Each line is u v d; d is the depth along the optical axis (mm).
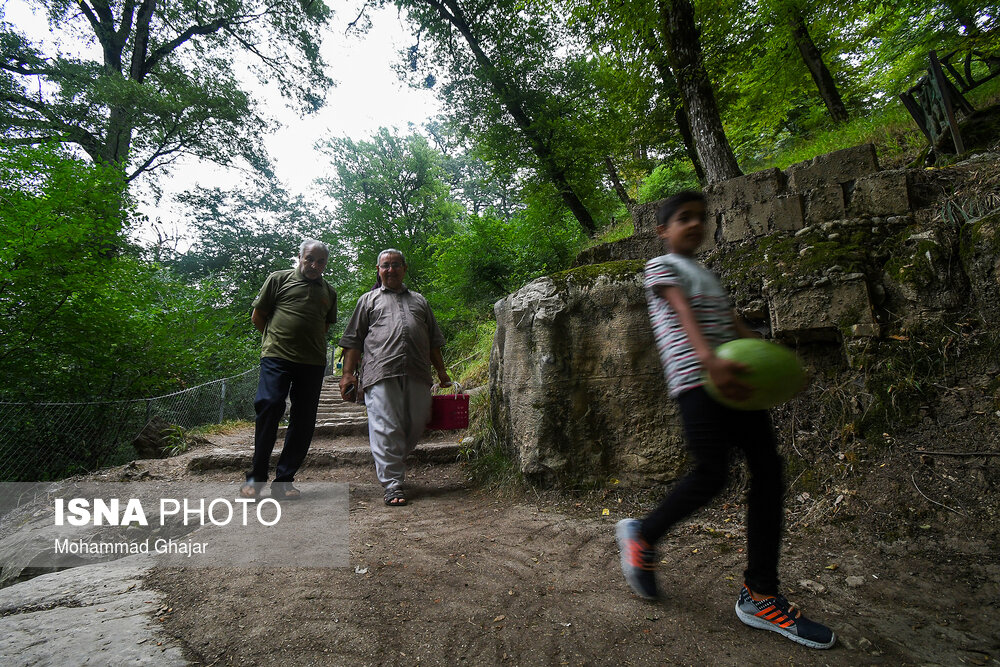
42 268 4863
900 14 7918
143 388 6422
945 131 4324
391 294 3943
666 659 1444
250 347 10070
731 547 2234
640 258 3627
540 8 7305
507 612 1747
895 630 1538
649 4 5836
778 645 1495
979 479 2105
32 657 1456
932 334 2496
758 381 1369
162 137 15344
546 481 3289
